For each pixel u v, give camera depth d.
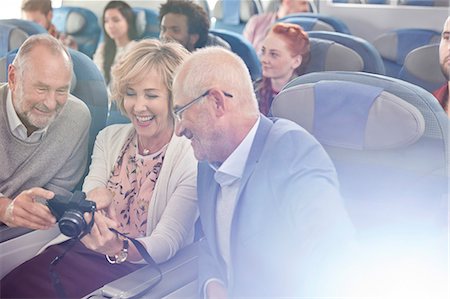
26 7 1.59
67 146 1.63
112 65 1.55
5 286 1.70
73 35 1.58
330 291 1.42
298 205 1.41
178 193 1.54
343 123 1.36
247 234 1.47
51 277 1.66
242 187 1.46
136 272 1.58
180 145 1.52
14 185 1.67
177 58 1.47
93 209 1.59
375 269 1.39
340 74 1.37
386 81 1.34
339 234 1.39
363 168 1.36
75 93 1.60
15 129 1.65
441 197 1.32
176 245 1.55
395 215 1.36
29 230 1.67
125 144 1.58
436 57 1.32
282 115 1.42
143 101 1.52
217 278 1.52
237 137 1.45
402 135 1.31
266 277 1.47
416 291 1.38
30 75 1.61
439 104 1.30
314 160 1.39
